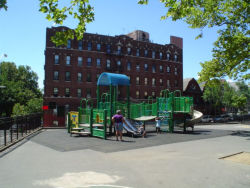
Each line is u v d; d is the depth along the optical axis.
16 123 14.77
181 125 21.02
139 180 5.93
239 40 14.80
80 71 44.75
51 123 31.56
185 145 12.02
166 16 6.38
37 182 5.79
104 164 7.68
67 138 15.27
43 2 5.32
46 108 39.78
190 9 6.20
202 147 11.34
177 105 20.19
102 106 19.55
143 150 10.43
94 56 46.09
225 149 10.73
